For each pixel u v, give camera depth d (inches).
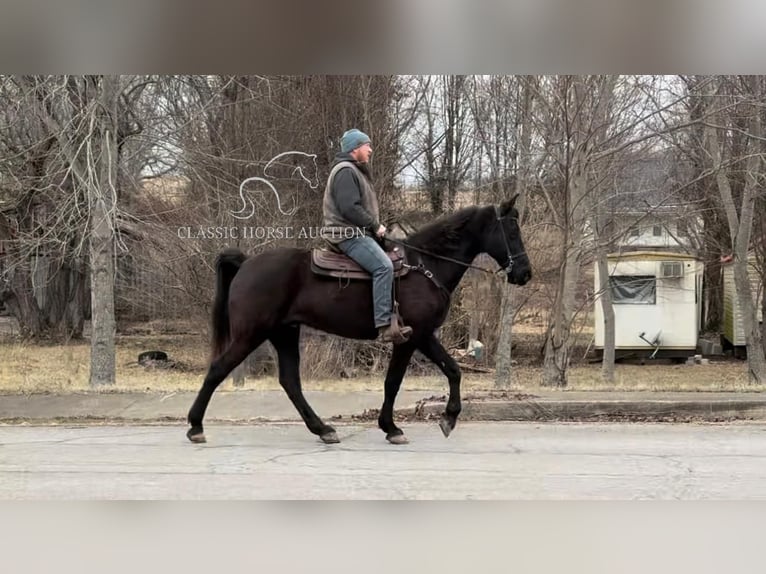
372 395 385.1
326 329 266.8
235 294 267.4
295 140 561.0
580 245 577.6
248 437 286.2
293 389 276.4
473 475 227.8
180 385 473.4
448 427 271.3
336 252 265.0
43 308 926.4
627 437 287.7
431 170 672.4
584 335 901.8
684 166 676.7
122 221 528.4
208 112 538.0
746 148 592.1
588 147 523.2
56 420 325.1
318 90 572.7
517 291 707.4
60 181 522.3
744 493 210.5
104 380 497.0
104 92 470.3
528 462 244.2
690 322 846.5
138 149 550.6
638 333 848.3
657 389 397.4
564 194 546.0
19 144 534.9
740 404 338.6
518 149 573.0
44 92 474.6
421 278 265.1
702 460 247.6
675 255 844.6
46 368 690.8
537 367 770.8
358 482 219.1
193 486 214.5
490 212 271.4
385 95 607.5
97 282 497.7
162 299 704.4
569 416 333.4
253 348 268.4
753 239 790.5
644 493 210.2
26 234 577.9
